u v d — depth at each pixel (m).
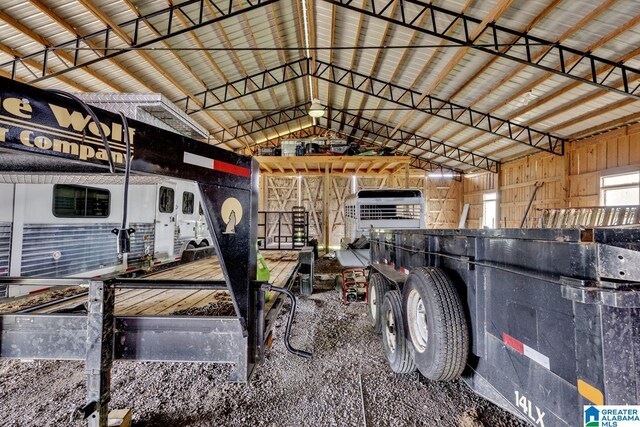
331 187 14.99
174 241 6.16
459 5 5.54
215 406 2.35
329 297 5.72
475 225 14.62
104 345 1.53
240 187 1.59
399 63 8.06
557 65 6.32
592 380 1.03
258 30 7.61
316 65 9.69
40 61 6.18
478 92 8.38
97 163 1.13
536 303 1.33
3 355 1.57
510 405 1.56
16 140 0.96
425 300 2.06
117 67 6.95
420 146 14.02
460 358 1.88
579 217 4.43
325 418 2.23
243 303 1.58
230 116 11.78
